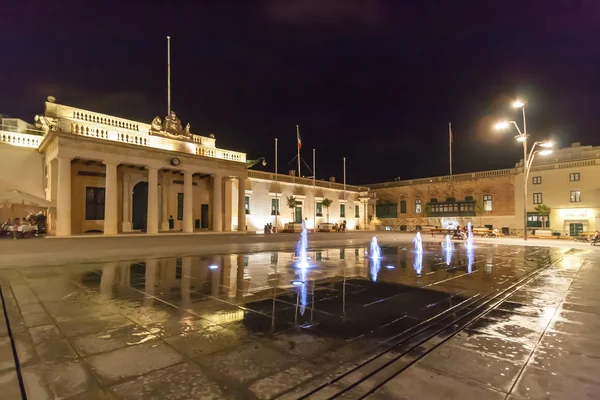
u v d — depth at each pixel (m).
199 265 10.77
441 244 22.39
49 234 22.89
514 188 41.56
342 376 3.16
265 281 8.02
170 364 3.39
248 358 3.56
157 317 5.04
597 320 5.00
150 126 27.88
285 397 2.78
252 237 26.48
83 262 11.20
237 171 32.31
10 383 2.99
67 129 22.73
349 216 53.19
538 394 2.85
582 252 16.66
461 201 46.00
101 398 2.74
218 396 2.78
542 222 38.75
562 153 39.03
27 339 4.09
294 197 42.88
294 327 4.59
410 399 2.76
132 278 8.35
